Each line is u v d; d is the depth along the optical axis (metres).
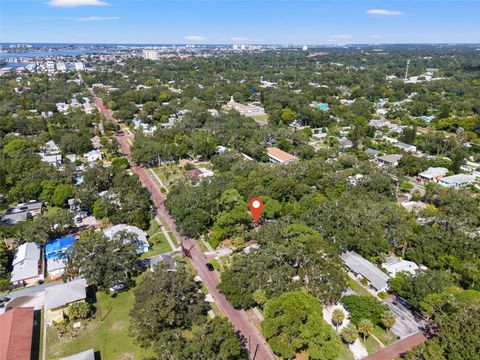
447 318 56.06
